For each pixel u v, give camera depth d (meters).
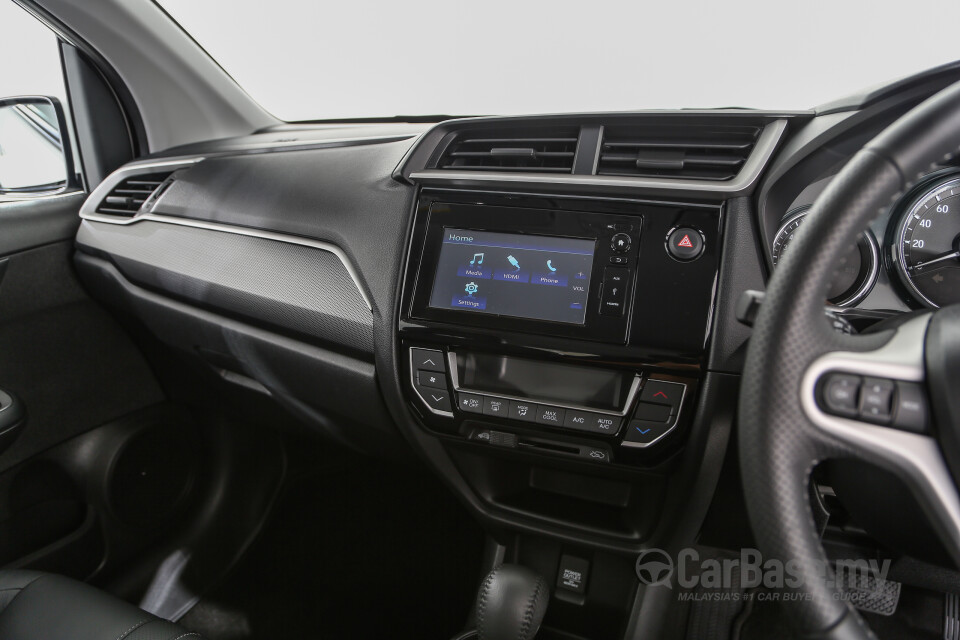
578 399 0.91
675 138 0.91
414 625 1.35
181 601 1.41
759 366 0.51
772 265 0.83
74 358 1.38
